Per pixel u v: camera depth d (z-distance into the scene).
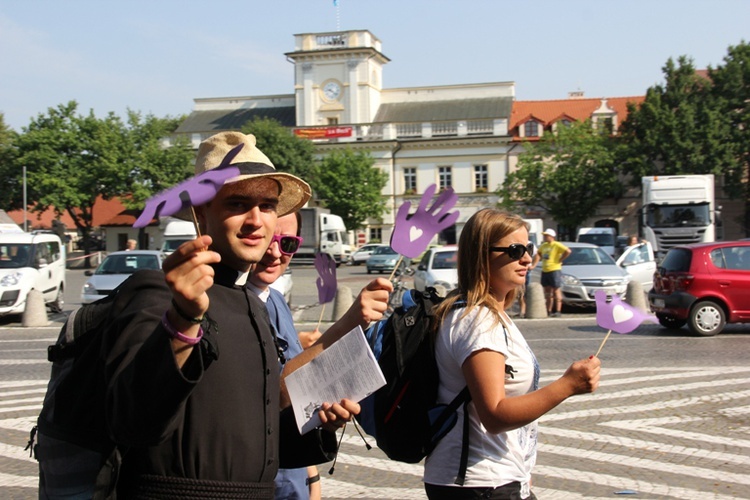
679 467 6.95
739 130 55.59
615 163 57.47
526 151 59.19
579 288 19.53
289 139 60.72
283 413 2.88
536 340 14.91
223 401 2.37
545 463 7.13
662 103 56.56
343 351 2.76
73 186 60.19
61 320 20.31
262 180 2.56
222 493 2.34
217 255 2.03
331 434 2.88
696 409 9.12
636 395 9.88
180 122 85.81
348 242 58.84
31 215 77.06
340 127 63.66
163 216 1.87
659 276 16.11
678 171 55.19
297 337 4.06
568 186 55.72
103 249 70.62
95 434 2.39
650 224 32.44
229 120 67.81
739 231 57.91
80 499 2.42
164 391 2.02
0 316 21.09
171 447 2.31
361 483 6.75
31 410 9.52
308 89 64.69
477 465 3.19
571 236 58.84
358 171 59.53
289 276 19.98
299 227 4.04
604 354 13.09
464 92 65.62
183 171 60.38
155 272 2.40
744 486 6.41
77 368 2.42
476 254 3.26
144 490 2.32
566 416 8.88
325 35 64.50
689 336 15.26
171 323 2.03
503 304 3.41
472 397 3.07
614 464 7.07
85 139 60.75
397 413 3.23
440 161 62.91
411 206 2.85
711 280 15.12
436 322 3.23
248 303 2.60
